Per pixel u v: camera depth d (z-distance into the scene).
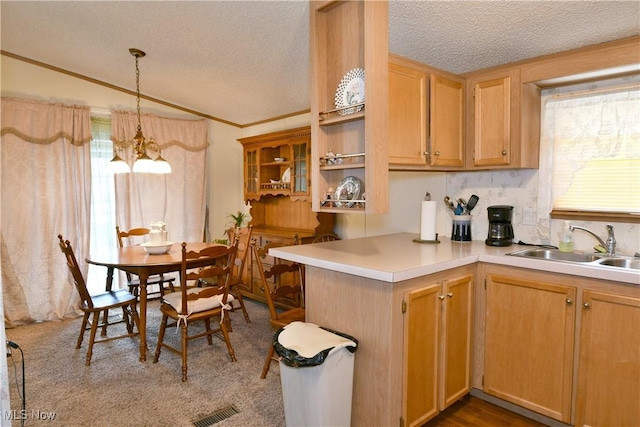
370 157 1.87
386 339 1.82
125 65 3.69
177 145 4.72
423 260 2.03
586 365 1.89
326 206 2.21
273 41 2.91
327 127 2.24
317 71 2.20
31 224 3.77
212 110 4.89
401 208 3.39
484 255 2.25
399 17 2.16
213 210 5.25
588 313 1.87
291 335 1.96
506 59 2.52
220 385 2.53
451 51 2.45
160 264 2.87
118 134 4.26
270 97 4.15
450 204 2.83
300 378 1.80
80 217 4.04
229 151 5.39
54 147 3.85
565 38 2.20
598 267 1.83
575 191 2.40
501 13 2.03
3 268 3.63
